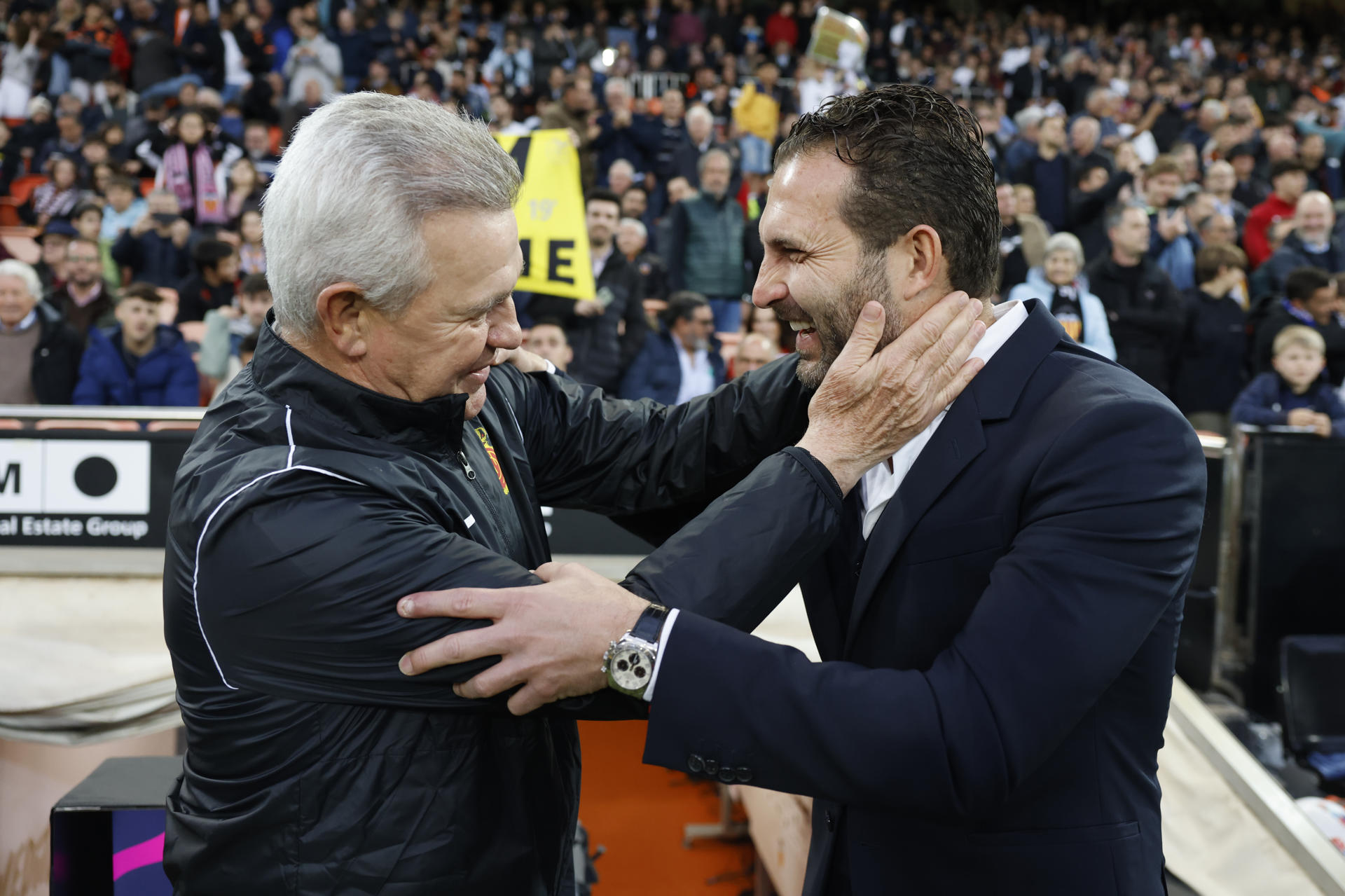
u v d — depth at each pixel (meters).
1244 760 1.89
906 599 0.92
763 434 1.15
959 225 0.90
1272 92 10.89
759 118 7.10
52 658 1.88
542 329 3.41
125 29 8.58
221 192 5.73
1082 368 0.93
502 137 2.94
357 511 0.83
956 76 10.33
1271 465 2.79
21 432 1.89
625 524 1.27
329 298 0.83
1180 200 5.69
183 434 1.92
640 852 2.66
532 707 0.83
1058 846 0.88
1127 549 0.81
